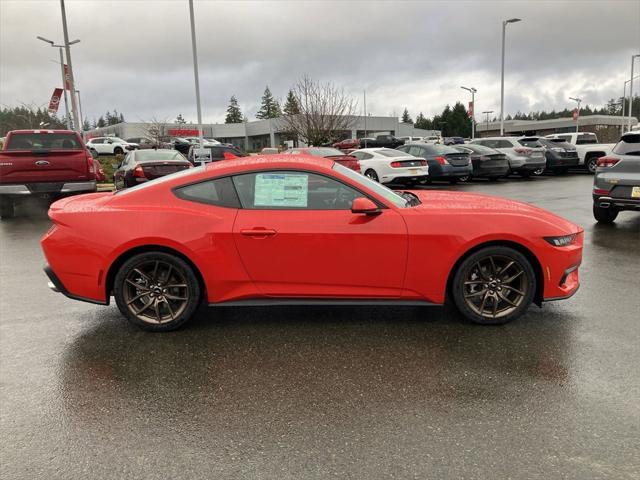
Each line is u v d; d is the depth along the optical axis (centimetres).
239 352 370
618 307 453
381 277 392
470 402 294
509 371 332
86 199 436
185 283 399
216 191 399
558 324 412
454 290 402
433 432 264
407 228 385
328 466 239
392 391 309
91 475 236
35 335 409
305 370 339
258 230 384
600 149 2075
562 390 306
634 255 659
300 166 398
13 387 322
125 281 398
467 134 11375
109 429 274
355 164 1535
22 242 809
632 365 338
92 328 423
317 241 384
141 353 371
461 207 407
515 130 8256
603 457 241
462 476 229
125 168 1243
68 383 327
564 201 1221
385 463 240
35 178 1009
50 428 275
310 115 3988
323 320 430
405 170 1562
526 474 230
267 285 394
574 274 426
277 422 278
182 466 241
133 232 387
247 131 7544
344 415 283
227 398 305
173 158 1266
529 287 398
